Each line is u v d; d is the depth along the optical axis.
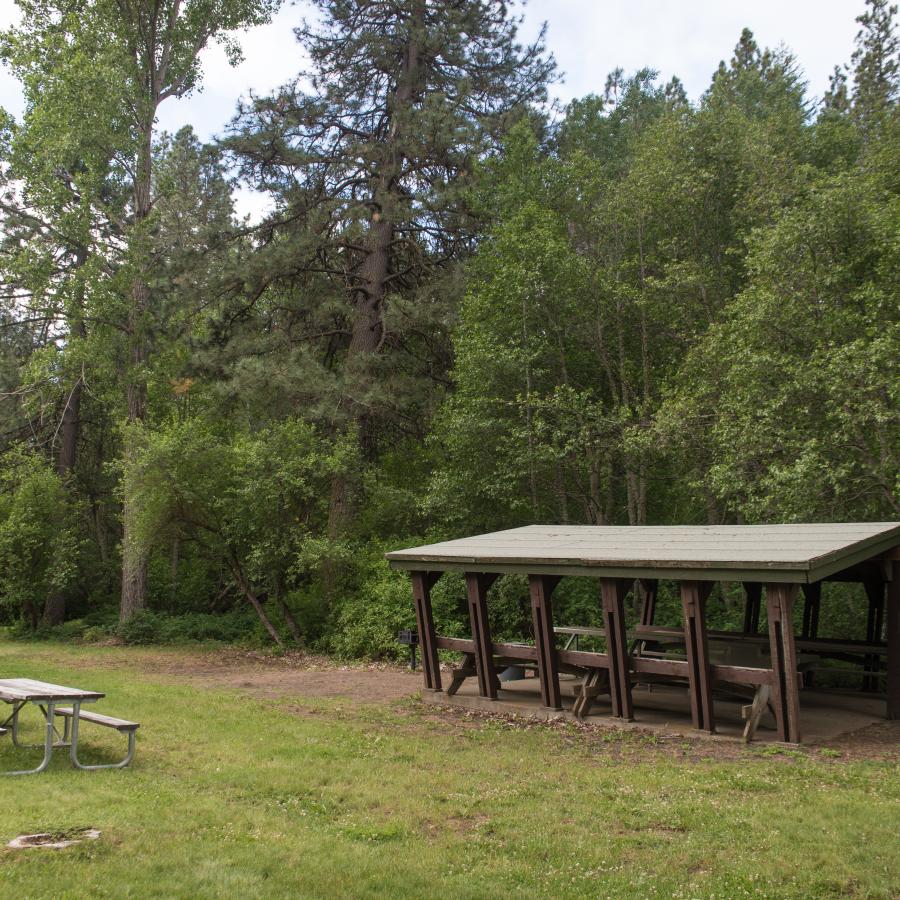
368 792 6.83
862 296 13.09
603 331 21.08
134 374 23.75
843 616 16.36
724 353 15.90
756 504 14.33
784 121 20.81
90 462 30.62
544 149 24.50
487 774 7.57
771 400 13.73
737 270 19.97
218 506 20.58
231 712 10.91
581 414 18.69
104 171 23.92
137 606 23.45
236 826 5.81
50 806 6.05
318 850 5.33
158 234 29.36
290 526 20.39
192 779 7.19
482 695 11.73
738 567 8.74
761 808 6.31
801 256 14.32
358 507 21.47
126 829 5.60
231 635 22.50
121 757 8.00
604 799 6.67
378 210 22.62
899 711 10.05
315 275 24.08
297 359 21.84
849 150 21.03
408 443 24.86
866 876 4.92
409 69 24.08
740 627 17.78
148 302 24.17
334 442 21.61
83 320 23.70
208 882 4.69
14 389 27.14
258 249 22.97
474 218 22.94
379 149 22.73
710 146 19.55
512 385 19.62
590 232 21.53
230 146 22.19
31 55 22.69
